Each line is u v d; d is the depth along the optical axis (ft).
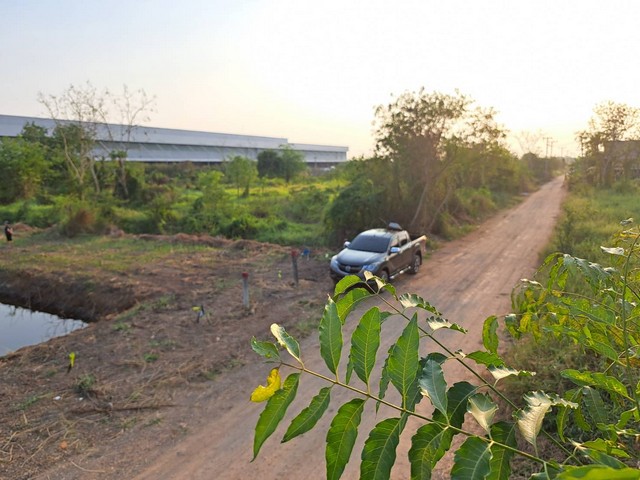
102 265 52.31
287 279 44.04
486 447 3.12
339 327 3.62
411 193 66.03
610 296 6.59
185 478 16.79
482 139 62.75
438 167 64.85
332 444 3.36
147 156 230.89
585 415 15.83
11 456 17.98
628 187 118.93
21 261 56.29
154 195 114.42
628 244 7.22
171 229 79.30
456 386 3.78
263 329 30.94
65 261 55.06
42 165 130.62
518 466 14.99
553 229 71.72
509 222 84.89
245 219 74.43
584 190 124.57
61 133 128.16
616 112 126.72
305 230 72.64
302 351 27.43
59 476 16.93
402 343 3.50
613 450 3.68
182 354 27.20
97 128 144.56
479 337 28.43
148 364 25.93
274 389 3.40
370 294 4.88
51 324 42.91
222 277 45.62
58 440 19.01
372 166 68.03
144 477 16.87
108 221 81.30
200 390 23.07
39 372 25.26
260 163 209.46
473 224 82.23
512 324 7.48
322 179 205.77
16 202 120.26
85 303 44.14
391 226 45.68
